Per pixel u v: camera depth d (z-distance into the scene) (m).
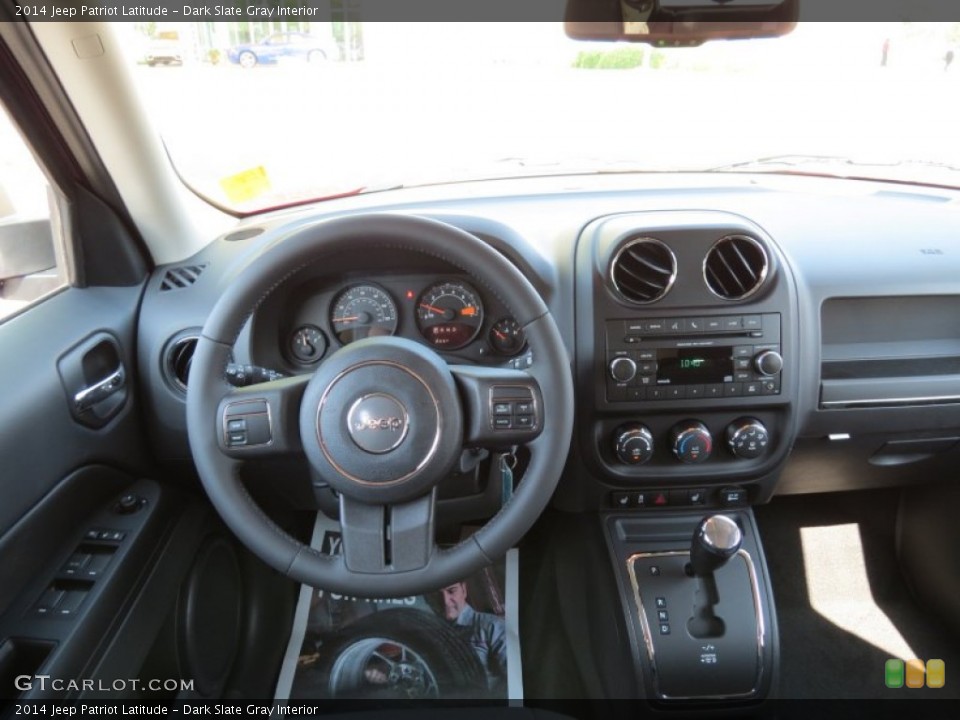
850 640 1.68
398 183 1.78
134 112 1.23
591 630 1.57
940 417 1.43
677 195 1.65
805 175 1.87
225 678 1.40
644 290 1.30
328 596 1.66
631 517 1.51
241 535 0.94
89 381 1.20
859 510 1.97
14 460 1.02
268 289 0.94
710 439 1.36
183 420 1.34
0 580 1.00
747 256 1.30
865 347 1.47
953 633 1.67
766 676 1.39
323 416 0.90
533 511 0.94
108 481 1.27
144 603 1.15
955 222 1.51
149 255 1.39
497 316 1.30
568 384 0.95
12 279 1.18
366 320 1.30
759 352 1.32
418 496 0.92
